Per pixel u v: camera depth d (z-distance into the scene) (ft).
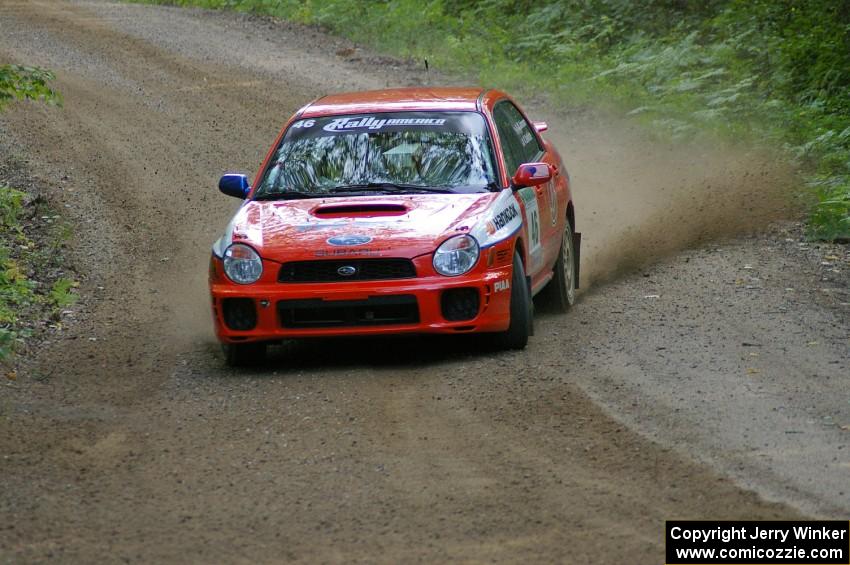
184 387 93.25
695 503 64.49
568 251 120.26
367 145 106.22
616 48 266.98
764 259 128.77
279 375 95.50
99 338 111.14
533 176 101.81
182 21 334.24
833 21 228.22
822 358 92.32
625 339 99.81
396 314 94.12
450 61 273.54
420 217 96.89
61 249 145.07
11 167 180.34
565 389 85.97
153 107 226.79
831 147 175.22
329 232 96.22
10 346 102.78
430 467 71.72
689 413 79.71
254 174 181.47
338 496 67.62
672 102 214.69
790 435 74.95
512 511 64.34
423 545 60.29
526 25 296.30
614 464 70.79
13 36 300.40
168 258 143.54
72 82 247.09
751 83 214.48
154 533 63.10
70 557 60.08
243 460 74.59
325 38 309.22
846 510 63.16
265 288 94.79
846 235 136.26
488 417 80.84
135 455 76.43
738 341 97.66
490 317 94.38
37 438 80.28
